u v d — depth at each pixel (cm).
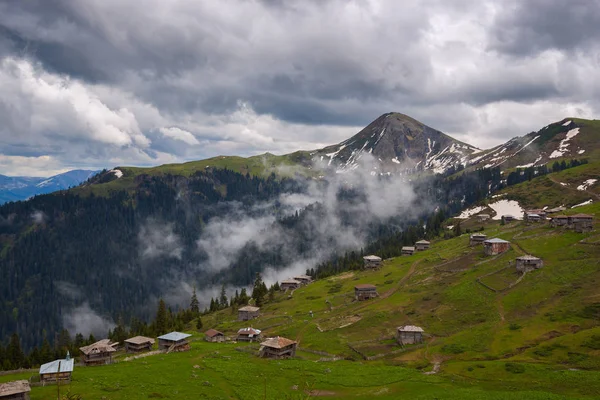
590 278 13525
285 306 19100
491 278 15688
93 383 8269
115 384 8175
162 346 12612
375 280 19712
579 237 17550
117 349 13438
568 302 12400
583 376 8225
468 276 16638
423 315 14238
